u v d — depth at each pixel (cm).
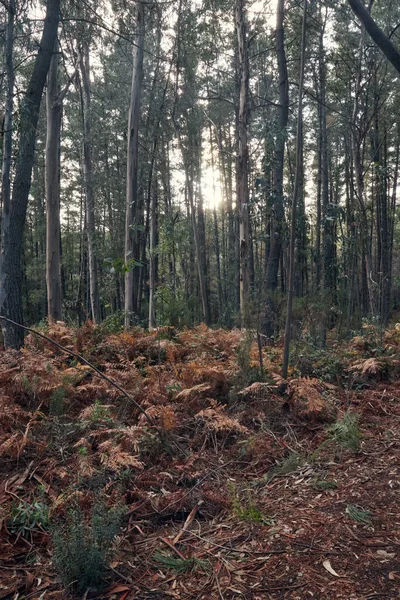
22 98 820
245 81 1292
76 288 3391
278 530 337
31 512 344
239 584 282
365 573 283
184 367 620
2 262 791
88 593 280
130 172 1407
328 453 467
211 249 3806
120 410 530
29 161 820
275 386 569
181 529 348
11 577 296
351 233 1402
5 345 786
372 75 1589
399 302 2611
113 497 369
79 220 3538
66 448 453
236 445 485
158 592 279
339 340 954
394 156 2427
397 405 594
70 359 735
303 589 273
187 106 2053
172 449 462
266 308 645
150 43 2005
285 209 1102
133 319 1177
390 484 392
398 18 1535
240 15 1302
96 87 2366
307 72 1889
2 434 459
